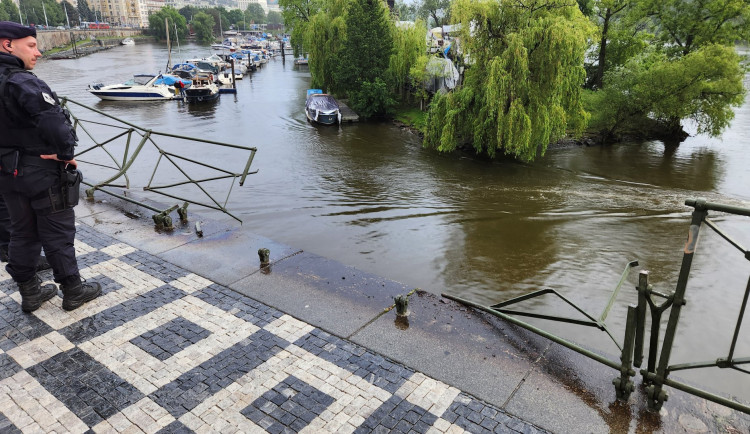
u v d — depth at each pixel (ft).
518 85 66.64
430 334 13.61
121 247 19.69
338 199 50.39
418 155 76.64
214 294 15.97
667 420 10.48
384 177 61.52
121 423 10.59
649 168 72.38
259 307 15.16
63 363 12.52
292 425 10.47
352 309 14.96
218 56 239.71
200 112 111.14
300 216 44.75
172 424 10.55
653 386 10.60
